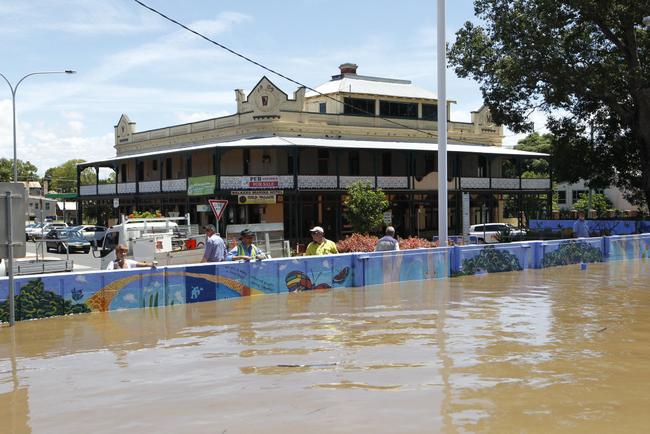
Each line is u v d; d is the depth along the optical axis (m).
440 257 15.38
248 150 38.44
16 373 6.59
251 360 7.00
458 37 35.72
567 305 10.98
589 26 33.06
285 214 37.81
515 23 32.50
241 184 34.59
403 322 9.35
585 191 73.88
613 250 20.39
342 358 7.02
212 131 43.94
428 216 43.41
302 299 11.89
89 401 5.55
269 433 4.63
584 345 7.64
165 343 8.03
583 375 6.20
